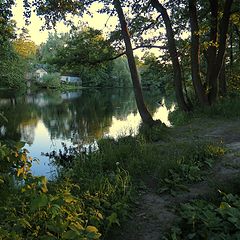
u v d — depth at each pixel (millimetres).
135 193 6402
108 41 17172
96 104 39312
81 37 17281
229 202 5309
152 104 37375
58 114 29484
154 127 12523
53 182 6684
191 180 6844
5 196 3076
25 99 47750
